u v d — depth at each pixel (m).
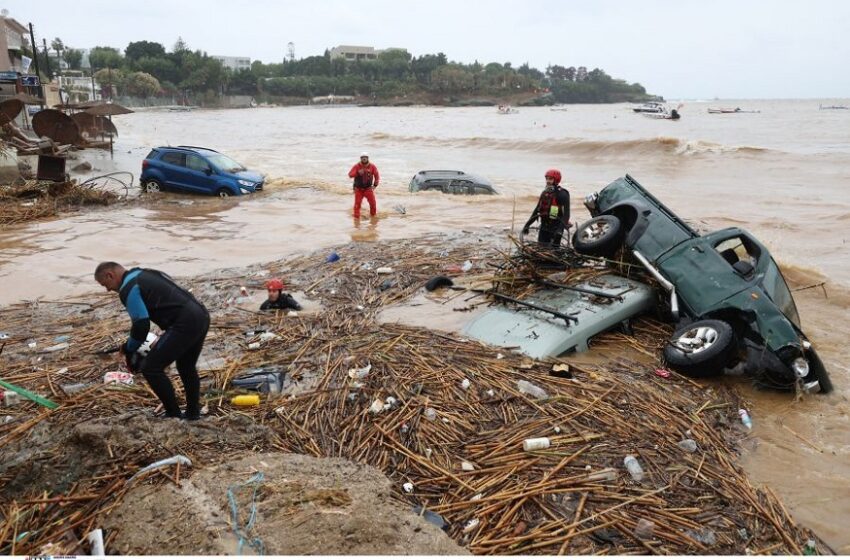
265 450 4.66
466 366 6.14
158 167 18.42
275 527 3.49
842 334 7.99
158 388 4.69
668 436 5.12
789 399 6.12
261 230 13.44
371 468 4.36
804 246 12.62
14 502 3.90
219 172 18.14
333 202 17.27
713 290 6.98
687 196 19.78
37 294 9.02
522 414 5.32
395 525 3.61
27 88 33.00
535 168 30.30
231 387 5.72
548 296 7.64
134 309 4.50
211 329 7.25
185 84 185.12
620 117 117.12
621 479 4.52
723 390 6.12
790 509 4.42
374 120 104.75
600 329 6.96
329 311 7.82
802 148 36.62
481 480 4.45
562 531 3.96
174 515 3.60
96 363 6.32
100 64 173.12
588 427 5.16
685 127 70.12
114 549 3.44
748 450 5.19
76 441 4.30
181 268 10.35
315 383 5.84
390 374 5.95
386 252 10.76
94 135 31.75
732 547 3.95
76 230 13.39
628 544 3.90
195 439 4.52
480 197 18.39
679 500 4.36
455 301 8.11
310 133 62.78
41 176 18.78
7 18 44.78
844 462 5.04
